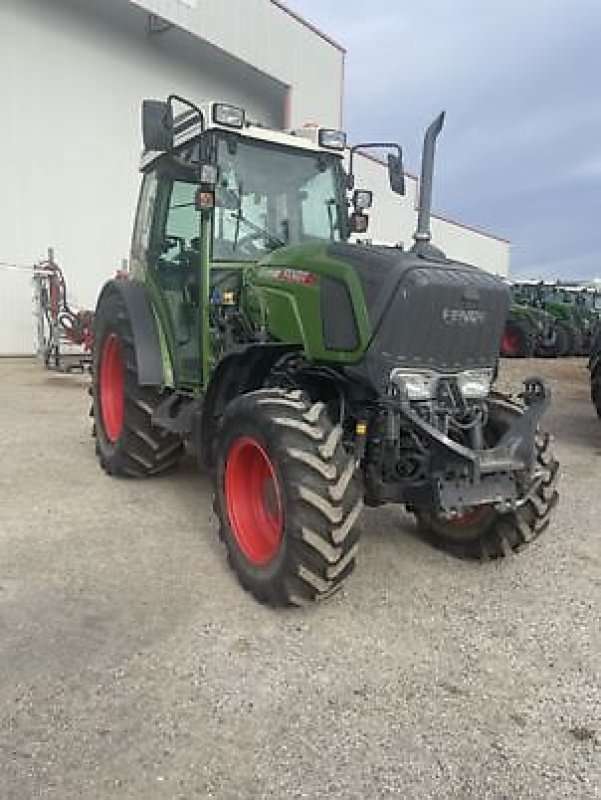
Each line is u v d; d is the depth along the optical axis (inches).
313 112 775.7
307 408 124.3
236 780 82.9
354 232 189.8
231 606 126.6
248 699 99.0
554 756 89.6
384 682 104.8
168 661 107.7
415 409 129.8
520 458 128.8
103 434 213.0
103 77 566.6
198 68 651.5
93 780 81.8
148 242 203.3
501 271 1352.1
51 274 473.1
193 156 178.4
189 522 169.9
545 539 169.6
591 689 105.1
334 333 134.6
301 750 88.7
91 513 174.1
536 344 732.7
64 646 110.7
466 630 122.0
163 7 573.9
